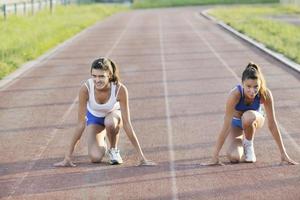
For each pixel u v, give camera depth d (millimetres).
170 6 135875
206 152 15711
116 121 14602
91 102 14531
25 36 46625
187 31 58781
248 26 60344
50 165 14703
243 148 14859
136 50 41219
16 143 16891
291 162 14477
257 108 14664
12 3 72062
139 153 14625
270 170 14023
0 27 50062
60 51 41406
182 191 12656
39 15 69500
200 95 23797
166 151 15844
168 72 30234
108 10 106188
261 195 12344
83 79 28531
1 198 12391
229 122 14305
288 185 12945
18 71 31500
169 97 23484
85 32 59375
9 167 14602
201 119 19594
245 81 14102
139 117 20000
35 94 24609
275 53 37406
